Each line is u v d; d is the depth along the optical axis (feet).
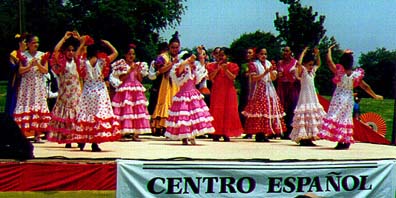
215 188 33.88
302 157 36.11
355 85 41.04
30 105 42.06
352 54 41.14
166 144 42.42
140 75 44.93
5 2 151.64
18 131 34.09
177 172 33.53
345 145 41.45
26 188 33.04
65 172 33.27
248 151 38.55
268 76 45.32
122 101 44.37
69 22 151.53
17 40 42.86
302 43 76.54
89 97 37.40
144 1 153.17
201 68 42.78
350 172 35.01
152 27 158.30
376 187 35.40
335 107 41.11
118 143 42.88
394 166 35.55
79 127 37.32
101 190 33.45
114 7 145.79
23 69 41.70
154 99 50.44
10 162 32.94
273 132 45.14
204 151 38.14
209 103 50.26
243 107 49.85
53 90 49.11
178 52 42.96
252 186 34.14
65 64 38.19
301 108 42.86
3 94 118.52
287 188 34.45
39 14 150.00
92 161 33.53
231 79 45.29
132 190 33.27
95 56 37.55
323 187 34.81
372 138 49.67
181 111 41.96
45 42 144.66
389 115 83.87
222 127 45.19
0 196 32.71
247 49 47.47
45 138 44.65
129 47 45.11
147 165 33.32
